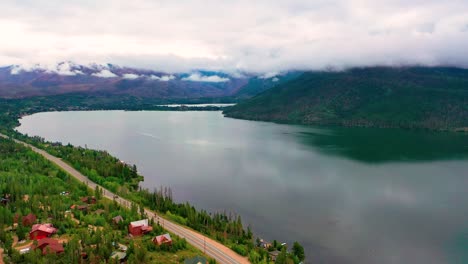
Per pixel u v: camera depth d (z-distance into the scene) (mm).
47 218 184250
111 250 151125
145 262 148500
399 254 191875
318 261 182750
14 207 193000
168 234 169375
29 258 139750
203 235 189625
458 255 191500
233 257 167125
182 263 151625
